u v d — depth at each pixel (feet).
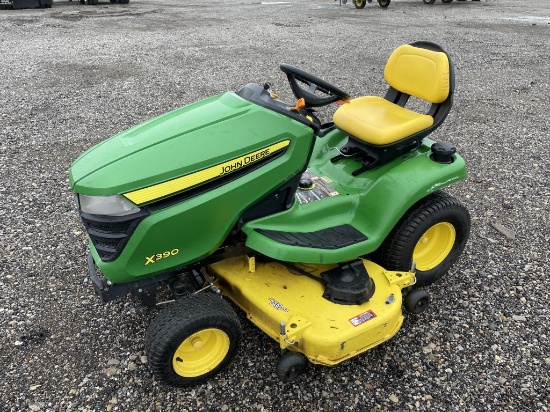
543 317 9.31
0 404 7.55
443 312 9.48
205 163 7.31
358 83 22.67
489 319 9.29
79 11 43.93
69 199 13.10
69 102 20.02
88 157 7.46
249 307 8.25
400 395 7.80
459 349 8.64
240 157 7.55
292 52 28.58
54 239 11.45
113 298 7.68
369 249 8.46
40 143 16.34
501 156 15.78
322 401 7.71
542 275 10.41
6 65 25.16
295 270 8.69
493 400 7.69
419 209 9.29
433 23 38.70
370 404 7.66
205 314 7.39
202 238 7.61
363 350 7.89
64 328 9.02
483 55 28.32
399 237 9.18
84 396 7.73
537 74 24.82
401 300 8.35
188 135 7.47
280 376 7.69
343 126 9.76
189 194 7.31
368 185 9.18
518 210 12.76
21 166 14.78
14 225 11.91
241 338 8.07
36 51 28.02
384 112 9.89
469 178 14.35
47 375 8.07
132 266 7.25
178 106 19.57
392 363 8.38
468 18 41.34
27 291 9.86
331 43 31.12
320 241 8.18
